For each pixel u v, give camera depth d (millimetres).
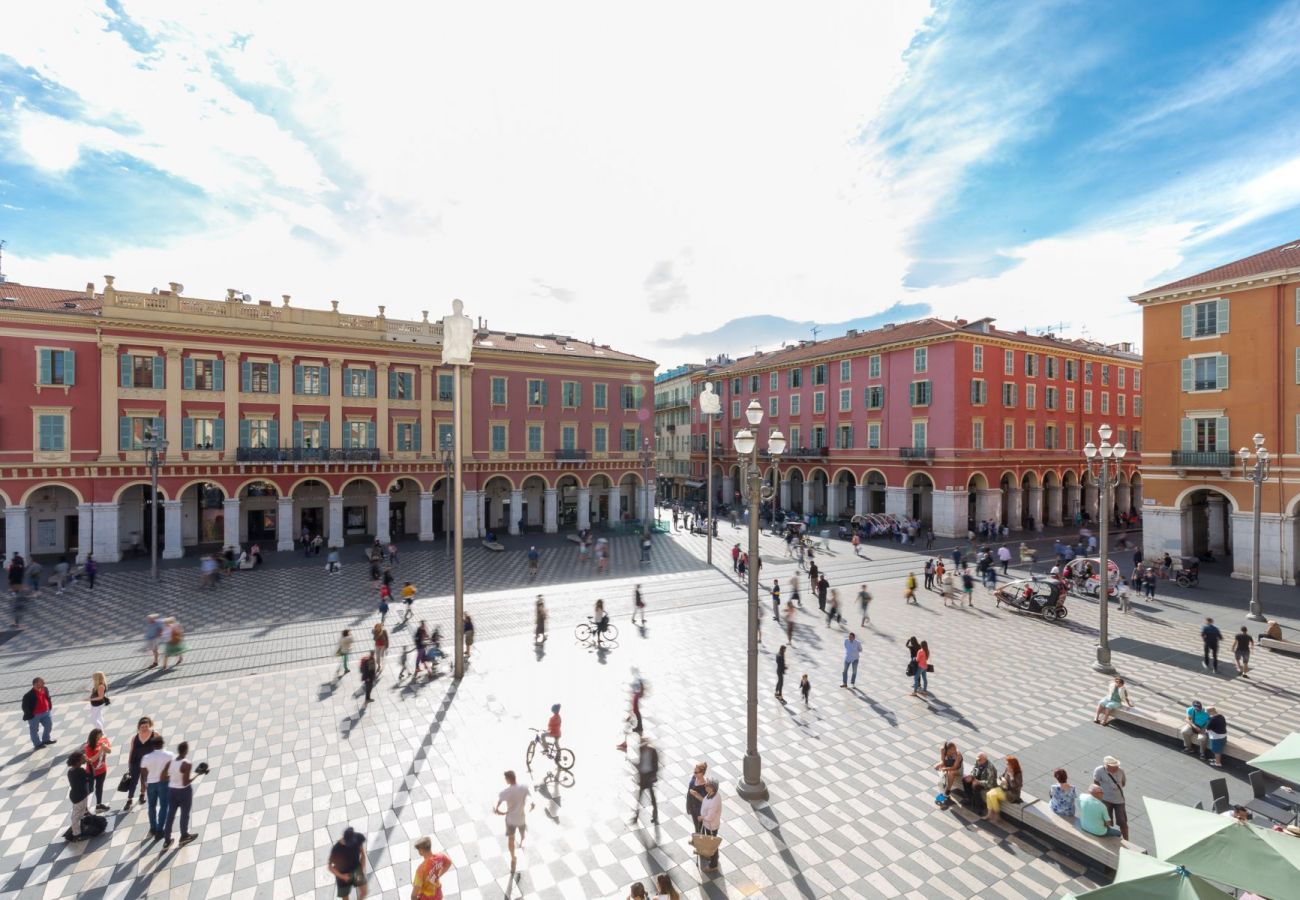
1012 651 21625
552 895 9758
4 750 14250
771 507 62719
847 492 60625
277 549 41594
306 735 14984
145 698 17203
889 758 14094
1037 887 9984
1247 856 8023
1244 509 33438
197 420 39188
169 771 10906
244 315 40531
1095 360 59781
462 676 18875
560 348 55938
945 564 38469
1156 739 15055
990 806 11734
